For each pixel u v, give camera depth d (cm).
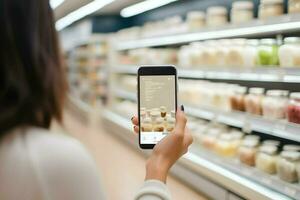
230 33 320
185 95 382
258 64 263
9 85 61
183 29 390
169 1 468
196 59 357
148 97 129
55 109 68
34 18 65
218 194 280
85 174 64
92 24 896
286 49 233
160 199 77
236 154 292
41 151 62
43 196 60
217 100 325
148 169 86
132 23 786
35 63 64
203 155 318
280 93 252
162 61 460
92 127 697
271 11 253
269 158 244
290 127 226
